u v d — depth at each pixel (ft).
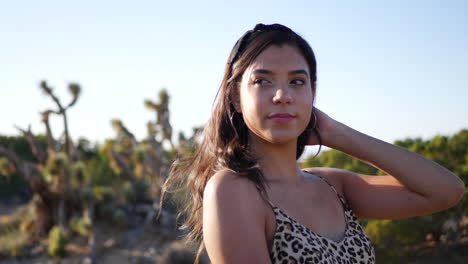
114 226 67.77
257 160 4.47
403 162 5.05
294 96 4.22
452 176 5.09
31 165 69.21
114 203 71.67
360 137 5.16
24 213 71.15
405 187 5.15
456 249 32.40
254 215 3.92
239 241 3.74
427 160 5.10
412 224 31.53
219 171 4.14
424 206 5.06
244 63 4.33
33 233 66.59
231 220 3.79
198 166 4.76
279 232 4.05
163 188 5.27
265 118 4.19
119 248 61.57
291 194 4.42
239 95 4.52
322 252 4.10
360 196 5.34
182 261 39.65
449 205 5.06
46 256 61.31
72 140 72.13
